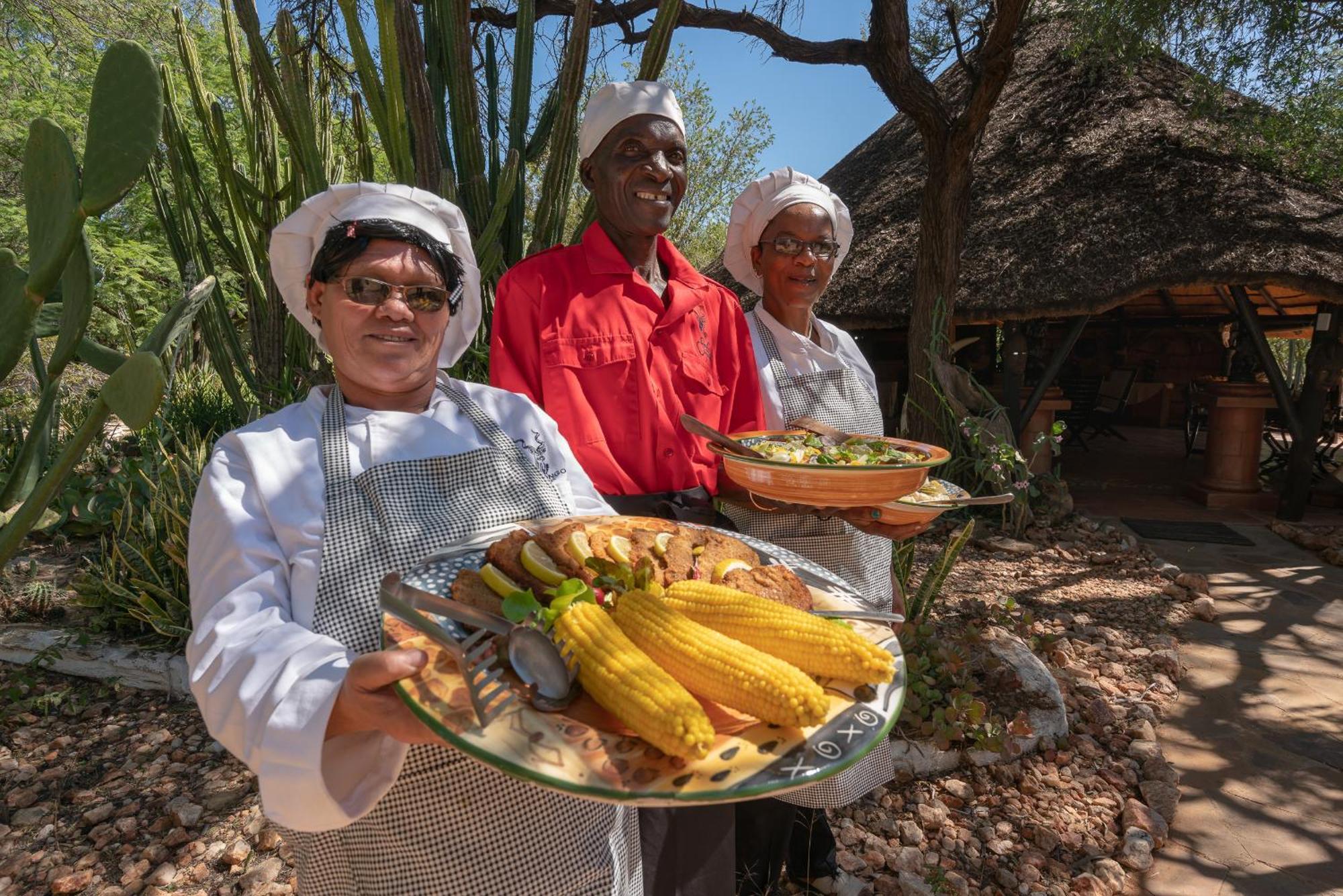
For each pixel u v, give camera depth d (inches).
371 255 51.9
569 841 49.6
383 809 46.3
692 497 77.6
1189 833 115.6
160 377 66.2
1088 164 321.7
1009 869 105.2
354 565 48.1
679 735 34.9
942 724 125.6
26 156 83.0
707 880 72.1
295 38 161.6
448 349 66.4
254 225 210.7
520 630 39.4
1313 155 285.6
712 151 854.5
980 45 275.3
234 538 47.3
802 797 87.0
